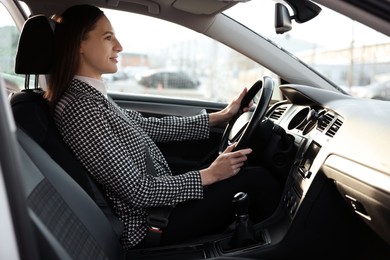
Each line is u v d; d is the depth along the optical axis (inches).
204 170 58.6
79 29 55.1
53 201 36.4
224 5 69.9
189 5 73.6
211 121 77.1
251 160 72.3
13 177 22.4
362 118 51.2
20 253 22.9
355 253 56.8
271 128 68.0
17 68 53.8
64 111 52.4
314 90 69.2
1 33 81.2
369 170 43.8
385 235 47.8
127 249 55.6
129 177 52.3
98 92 55.6
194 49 666.8
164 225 56.6
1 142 22.1
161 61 695.7
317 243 56.6
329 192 55.2
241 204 55.8
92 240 40.7
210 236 60.1
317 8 51.8
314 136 60.2
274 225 59.3
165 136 75.2
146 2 76.1
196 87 650.8
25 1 74.2
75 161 51.6
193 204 61.1
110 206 54.5
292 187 60.5
